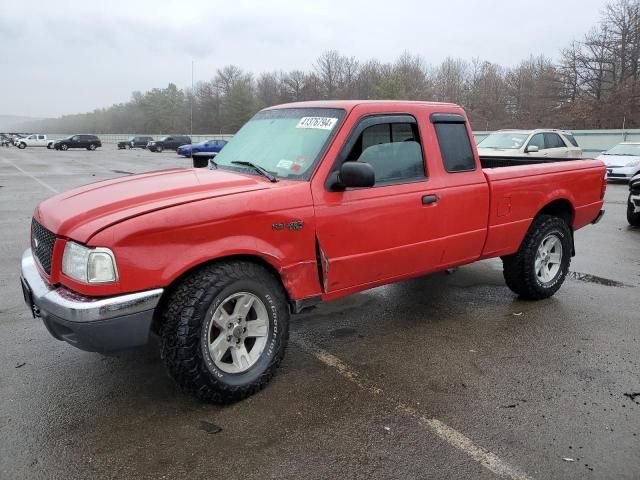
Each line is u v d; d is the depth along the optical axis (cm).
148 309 304
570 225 572
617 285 609
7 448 295
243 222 332
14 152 4550
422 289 592
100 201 335
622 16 4678
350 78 7725
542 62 5869
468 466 280
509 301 549
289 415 329
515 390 360
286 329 365
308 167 374
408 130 422
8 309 521
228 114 8394
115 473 274
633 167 1773
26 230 928
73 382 371
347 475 273
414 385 367
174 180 377
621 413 331
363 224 388
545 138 1500
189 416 328
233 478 271
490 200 472
